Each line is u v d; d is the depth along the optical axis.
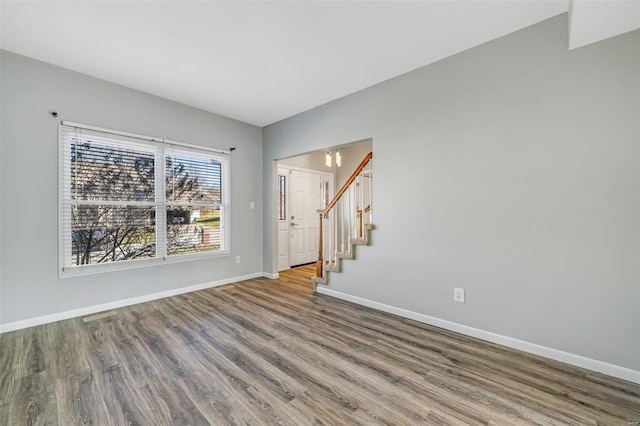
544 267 2.10
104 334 2.47
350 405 1.57
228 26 2.16
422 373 1.88
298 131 4.07
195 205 3.87
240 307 3.18
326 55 2.56
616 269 1.85
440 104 2.63
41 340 2.35
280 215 5.27
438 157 2.65
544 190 2.10
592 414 1.50
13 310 2.54
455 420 1.46
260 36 2.28
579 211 1.97
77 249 2.92
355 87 3.21
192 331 2.54
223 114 4.10
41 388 1.72
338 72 2.87
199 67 2.78
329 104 3.62
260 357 2.09
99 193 3.05
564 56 2.01
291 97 3.49
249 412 1.51
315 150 3.88
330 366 1.96
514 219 2.23
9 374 1.86
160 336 2.43
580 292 1.97
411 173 2.83
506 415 1.50
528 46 2.15
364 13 2.01
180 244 3.72
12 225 2.54
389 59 2.63
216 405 1.57
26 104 2.61
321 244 3.89
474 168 2.43
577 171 1.97
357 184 4.07
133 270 3.29
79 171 2.92
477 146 2.41
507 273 2.27
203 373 1.88
